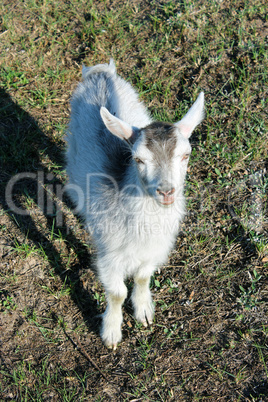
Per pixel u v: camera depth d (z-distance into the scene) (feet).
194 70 6.59
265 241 5.29
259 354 4.74
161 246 4.62
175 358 4.81
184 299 5.12
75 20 7.38
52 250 5.44
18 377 4.75
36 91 6.49
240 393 4.59
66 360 4.84
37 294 5.16
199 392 4.63
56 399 4.65
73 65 6.79
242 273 5.18
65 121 6.30
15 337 4.93
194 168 5.84
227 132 6.04
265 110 6.15
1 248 5.41
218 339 4.88
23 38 7.09
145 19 7.29
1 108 6.35
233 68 6.53
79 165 5.02
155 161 4.10
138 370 4.78
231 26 6.98
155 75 6.59
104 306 5.12
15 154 6.01
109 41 7.02
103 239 4.66
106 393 4.67
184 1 7.27
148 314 5.00
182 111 6.20
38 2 7.66
